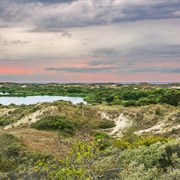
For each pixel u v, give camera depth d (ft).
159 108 135.03
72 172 18.06
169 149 32.48
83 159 18.89
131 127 108.17
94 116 134.31
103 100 258.78
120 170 24.43
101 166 22.00
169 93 183.62
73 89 412.98
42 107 133.39
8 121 132.87
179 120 111.24
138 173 25.32
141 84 545.44
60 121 104.47
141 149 34.24
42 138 81.82
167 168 28.32
